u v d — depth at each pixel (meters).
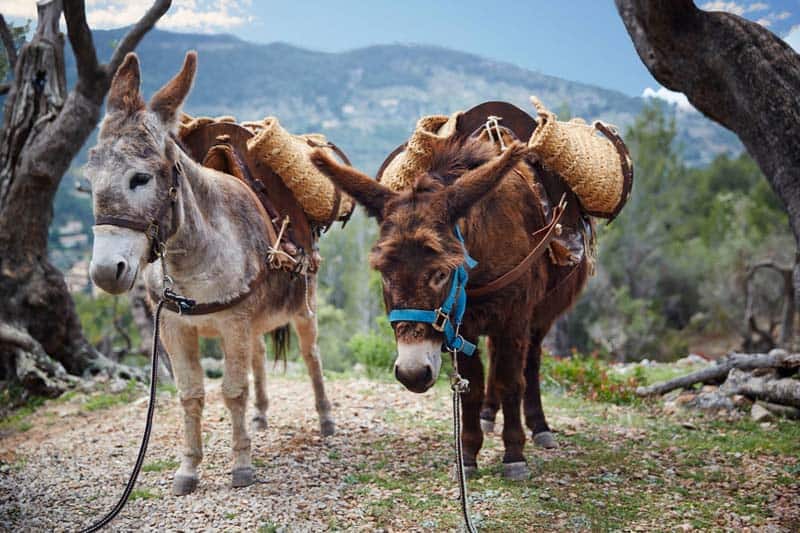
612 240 24.80
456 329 3.89
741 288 25.44
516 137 4.85
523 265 4.33
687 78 4.89
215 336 4.83
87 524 4.12
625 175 5.04
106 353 16.34
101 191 3.69
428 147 4.45
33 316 8.62
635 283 26.08
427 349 3.55
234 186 4.88
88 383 8.50
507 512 4.23
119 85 3.94
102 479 5.00
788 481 4.77
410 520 4.12
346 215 6.01
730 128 4.88
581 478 4.87
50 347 8.77
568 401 7.57
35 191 8.48
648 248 25.59
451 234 3.61
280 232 4.97
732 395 6.99
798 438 5.86
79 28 7.85
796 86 4.34
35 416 7.64
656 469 5.09
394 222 3.60
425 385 3.51
